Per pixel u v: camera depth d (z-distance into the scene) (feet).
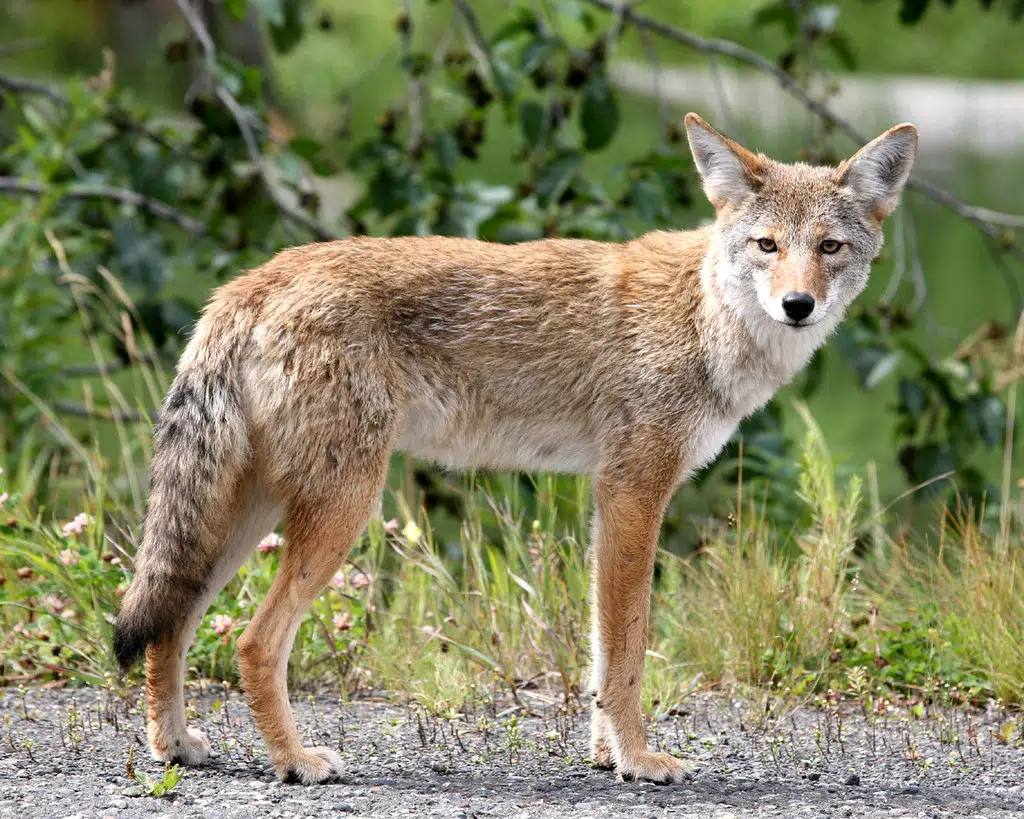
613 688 27.12
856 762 28.12
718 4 185.57
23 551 32.42
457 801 24.59
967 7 191.11
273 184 54.24
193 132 48.47
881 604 36.37
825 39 49.80
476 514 37.81
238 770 26.32
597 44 47.24
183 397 26.58
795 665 33.55
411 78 47.75
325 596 33.76
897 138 30.09
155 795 24.17
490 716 31.04
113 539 36.24
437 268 28.50
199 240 49.37
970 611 33.88
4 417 46.21
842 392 86.38
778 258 28.78
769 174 29.66
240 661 25.71
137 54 130.31
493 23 140.97
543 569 34.40
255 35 71.82
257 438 26.66
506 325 28.66
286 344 26.50
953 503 46.06
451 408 28.66
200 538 26.22
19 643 33.12
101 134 48.44
